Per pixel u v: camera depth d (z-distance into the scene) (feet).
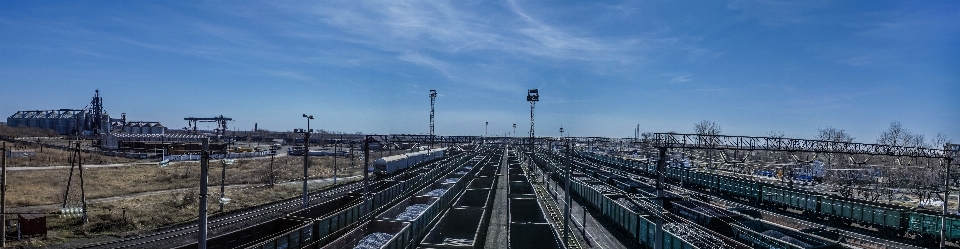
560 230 135.44
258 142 520.42
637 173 269.03
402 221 105.50
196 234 110.42
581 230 136.46
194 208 140.15
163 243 101.86
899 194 197.77
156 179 207.51
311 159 350.84
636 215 116.16
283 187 196.24
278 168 274.16
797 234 104.68
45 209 131.85
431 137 170.50
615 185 200.44
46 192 159.33
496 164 309.22
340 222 106.42
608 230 136.77
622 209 127.85
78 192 163.53
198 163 290.97
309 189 195.00
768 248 95.55
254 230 90.99
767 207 175.73
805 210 156.56
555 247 105.70
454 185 180.55
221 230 115.65
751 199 182.09
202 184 55.62
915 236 125.18
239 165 288.71
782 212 166.71
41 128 555.69
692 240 98.99
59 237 102.94
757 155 329.72
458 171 260.42
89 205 138.10
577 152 359.66
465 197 173.47
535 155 372.79
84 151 315.37
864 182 208.33
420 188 190.70
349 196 132.16
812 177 232.12
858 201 143.02
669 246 97.55
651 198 148.56
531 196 159.53
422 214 114.11
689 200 152.35
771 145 123.44
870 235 131.64
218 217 132.57
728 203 167.02
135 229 113.70
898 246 119.03
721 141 118.93
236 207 146.82
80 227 111.34
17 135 435.53
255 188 188.96
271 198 167.73
